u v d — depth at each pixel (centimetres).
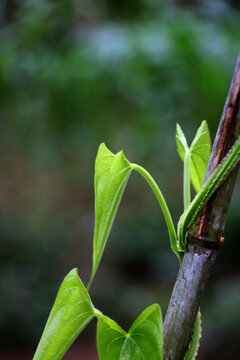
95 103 127
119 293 385
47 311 342
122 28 117
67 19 122
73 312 39
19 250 406
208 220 39
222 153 38
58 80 118
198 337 39
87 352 322
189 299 39
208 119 136
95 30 120
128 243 478
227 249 462
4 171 555
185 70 115
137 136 171
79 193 596
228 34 119
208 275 39
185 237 39
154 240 482
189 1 129
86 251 482
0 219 463
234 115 38
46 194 579
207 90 117
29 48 122
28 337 330
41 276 379
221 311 324
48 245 432
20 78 125
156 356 38
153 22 118
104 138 147
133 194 592
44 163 246
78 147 185
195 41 113
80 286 39
